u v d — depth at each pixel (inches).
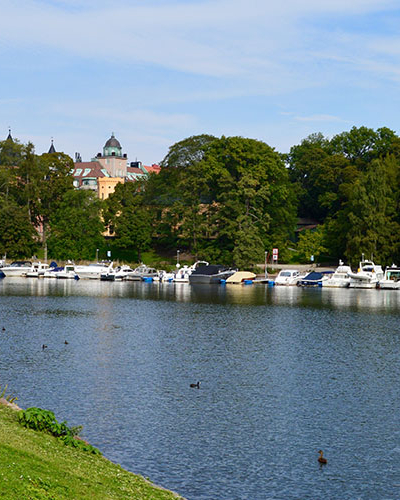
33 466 700.7
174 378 1464.1
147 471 916.6
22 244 5639.8
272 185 5551.2
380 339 2066.9
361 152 6747.1
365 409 1237.1
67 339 1959.9
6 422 864.9
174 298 3506.4
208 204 5615.2
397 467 950.4
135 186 6761.8
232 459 970.1
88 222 5880.9
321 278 4712.1
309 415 1194.6
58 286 4306.1
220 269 4859.7
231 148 5433.1
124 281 5019.7
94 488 703.1
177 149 5915.4
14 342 1876.2
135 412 1191.6
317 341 2012.8
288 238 6240.2
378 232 4817.9
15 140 6505.9
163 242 5954.7
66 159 6624.0
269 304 3213.6
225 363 1642.5
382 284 4448.8
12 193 6186.0
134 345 1879.9
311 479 903.7
